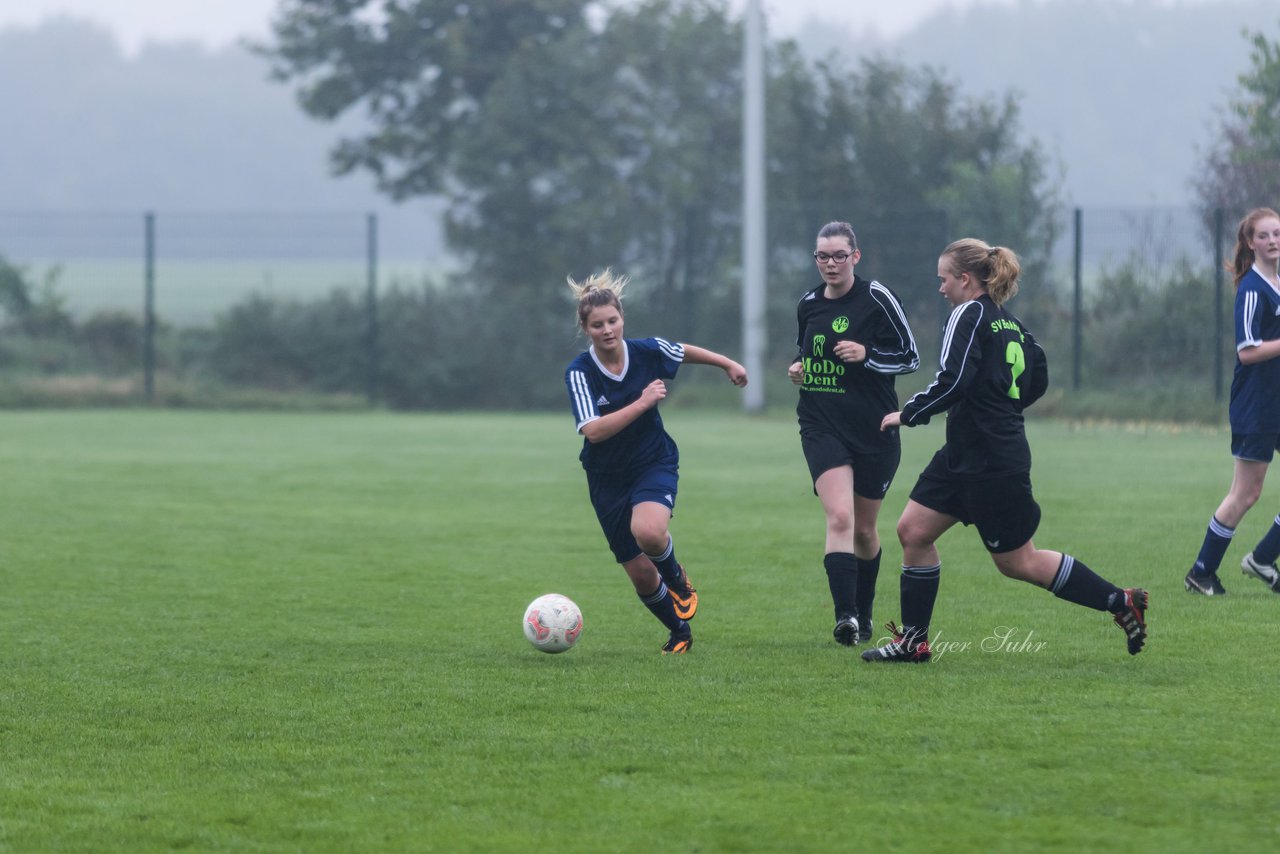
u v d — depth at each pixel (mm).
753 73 72562
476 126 89812
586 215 85312
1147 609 22688
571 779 14055
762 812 13023
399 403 85250
